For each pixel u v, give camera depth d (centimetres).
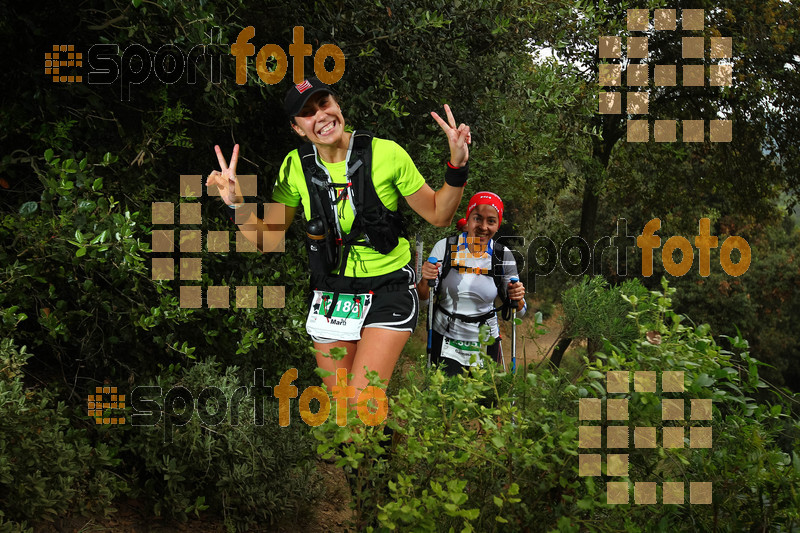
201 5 318
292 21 414
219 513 328
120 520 295
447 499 193
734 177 1758
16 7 320
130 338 341
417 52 454
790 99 1573
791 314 2580
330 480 407
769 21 1534
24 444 251
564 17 552
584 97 738
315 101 262
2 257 292
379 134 451
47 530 263
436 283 438
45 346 350
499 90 546
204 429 322
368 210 269
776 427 223
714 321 2198
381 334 276
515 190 1033
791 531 200
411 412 208
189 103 398
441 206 269
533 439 214
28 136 336
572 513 199
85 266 297
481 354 222
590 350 358
